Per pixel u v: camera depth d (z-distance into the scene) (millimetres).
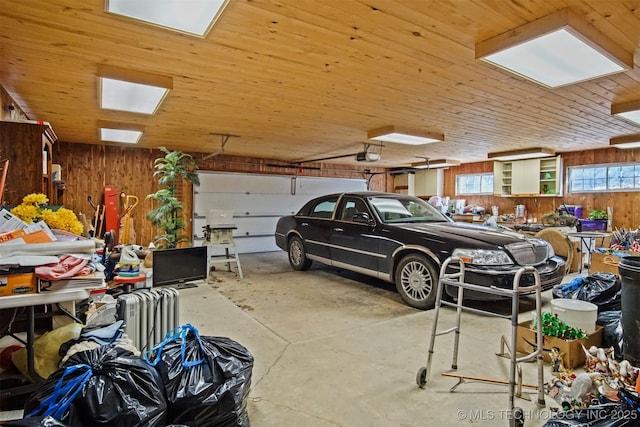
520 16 2133
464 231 4145
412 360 2680
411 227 4363
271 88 3508
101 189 7039
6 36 2320
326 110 4332
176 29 2221
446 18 2154
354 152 7930
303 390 2252
